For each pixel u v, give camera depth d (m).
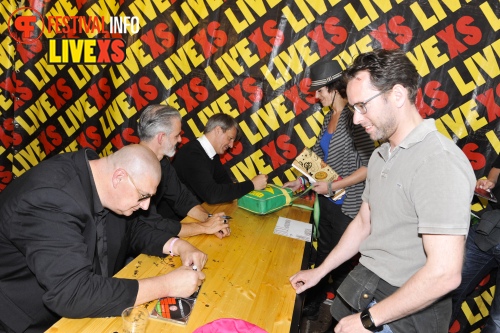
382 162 1.50
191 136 3.16
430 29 2.73
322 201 2.77
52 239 1.27
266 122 3.06
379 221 1.44
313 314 3.02
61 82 3.26
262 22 2.96
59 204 1.32
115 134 3.25
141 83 3.16
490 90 2.69
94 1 3.13
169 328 1.29
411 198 1.29
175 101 3.14
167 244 1.77
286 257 1.89
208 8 3.01
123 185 1.39
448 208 1.16
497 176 2.55
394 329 1.40
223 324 1.28
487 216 2.37
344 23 2.85
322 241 2.89
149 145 2.23
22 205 1.30
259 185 2.54
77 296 1.24
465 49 2.70
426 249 1.21
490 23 2.64
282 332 1.32
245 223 2.29
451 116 2.77
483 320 2.86
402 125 1.32
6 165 3.35
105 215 1.58
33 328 1.46
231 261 1.80
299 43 2.93
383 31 2.79
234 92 3.06
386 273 1.43
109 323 1.28
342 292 1.57
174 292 1.42
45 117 3.30
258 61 3.00
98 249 1.57
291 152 3.05
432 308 1.42
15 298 1.42
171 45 3.09
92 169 1.45
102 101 3.23
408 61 1.28
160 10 3.07
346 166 2.58
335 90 2.59
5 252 1.38
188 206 2.33
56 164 1.43
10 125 3.31
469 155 2.78
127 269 1.65
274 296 1.54
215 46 3.04
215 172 2.79
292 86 2.98
